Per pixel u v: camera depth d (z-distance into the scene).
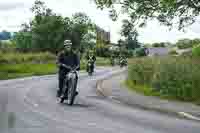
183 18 17.95
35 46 100.81
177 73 13.95
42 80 25.86
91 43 108.69
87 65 33.19
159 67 15.60
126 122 9.05
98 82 22.86
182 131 8.06
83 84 22.12
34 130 7.84
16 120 9.08
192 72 13.29
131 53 55.72
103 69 48.91
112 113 10.55
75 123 8.79
